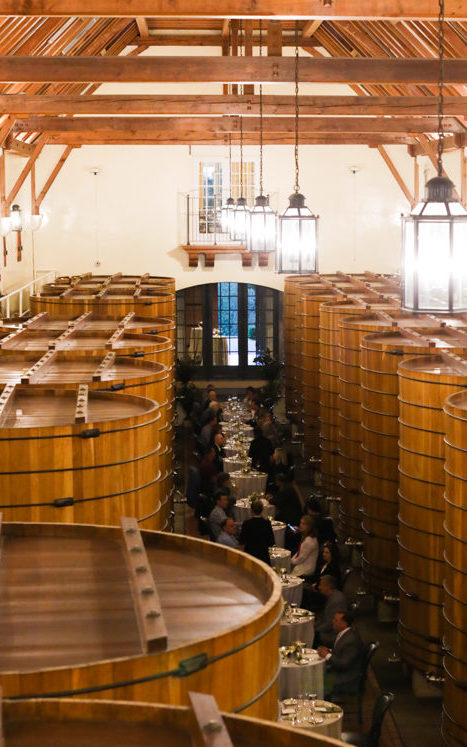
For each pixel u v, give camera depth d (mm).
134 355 9742
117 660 3168
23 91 17859
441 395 8594
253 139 23234
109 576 4148
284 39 22828
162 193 24406
